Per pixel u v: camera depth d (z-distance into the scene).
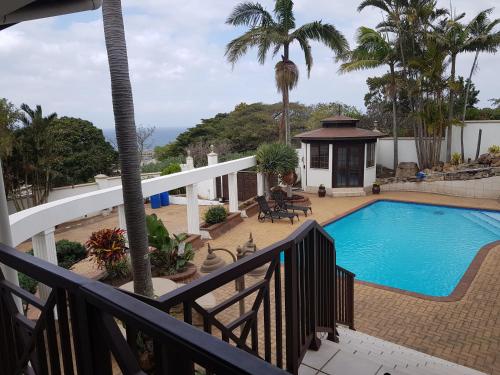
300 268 3.23
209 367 0.96
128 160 5.61
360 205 17.47
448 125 20.41
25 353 2.06
